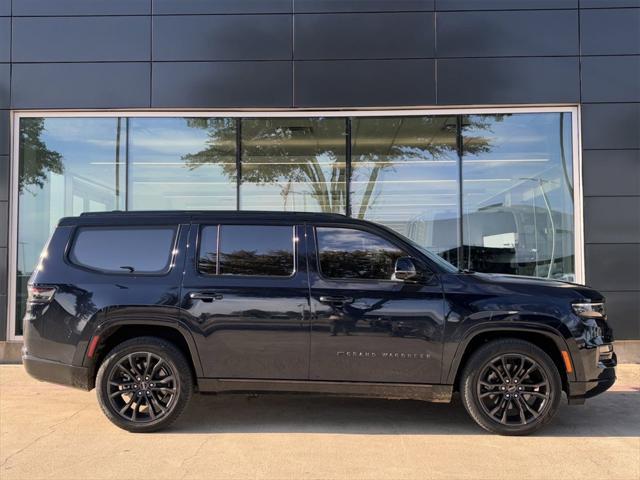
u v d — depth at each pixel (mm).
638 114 8086
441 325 4559
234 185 8773
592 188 8102
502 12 8234
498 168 8586
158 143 8719
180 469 3924
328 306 4598
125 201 8695
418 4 8273
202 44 8336
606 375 4633
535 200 8492
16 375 7074
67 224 4965
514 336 4707
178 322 4641
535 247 8477
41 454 4215
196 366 4656
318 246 4785
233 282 4695
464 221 8672
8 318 8125
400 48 8281
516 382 4590
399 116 8523
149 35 8344
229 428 4820
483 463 4047
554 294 4637
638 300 7965
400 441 4504
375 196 8773
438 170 8680
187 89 8336
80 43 8320
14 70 8305
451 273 4746
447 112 8445
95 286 4723
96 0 8328
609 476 3836
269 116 8531
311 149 8758
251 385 4660
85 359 4660
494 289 4633
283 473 3854
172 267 4773
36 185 8500
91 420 5078
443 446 4395
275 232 4832
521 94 8203
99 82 8320
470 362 4598
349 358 4590
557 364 4715
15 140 8375
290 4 8344
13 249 8266
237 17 8336
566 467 3984
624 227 8047
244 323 4633
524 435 4625
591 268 8031
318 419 5090
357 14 8312
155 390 4703
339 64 8320
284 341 4613
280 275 4723
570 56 8172
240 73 8336
